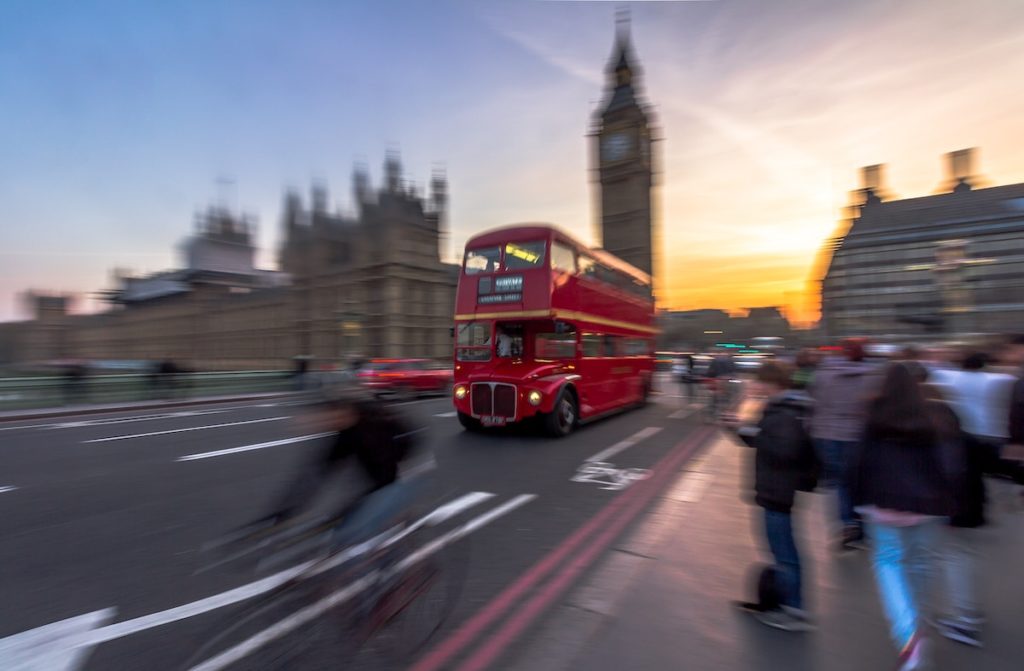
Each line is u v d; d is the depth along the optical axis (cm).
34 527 548
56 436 1170
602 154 6925
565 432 1132
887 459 288
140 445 1036
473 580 412
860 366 500
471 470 798
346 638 297
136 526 552
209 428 1273
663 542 493
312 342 4972
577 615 353
